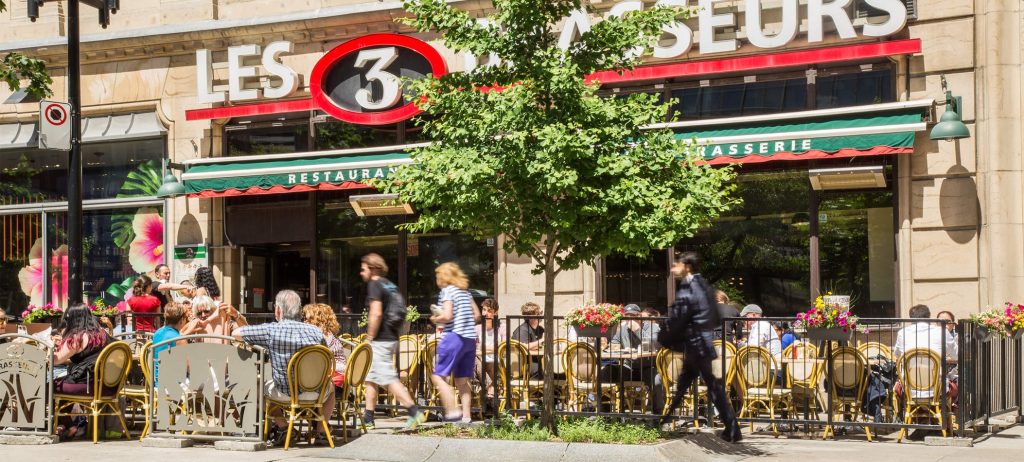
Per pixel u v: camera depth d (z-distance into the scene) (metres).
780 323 11.02
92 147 18.45
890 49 13.73
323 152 16.47
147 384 10.16
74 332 10.21
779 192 14.62
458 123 9.30
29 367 10.08
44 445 9.84
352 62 16.55
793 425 11.37
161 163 17.98
